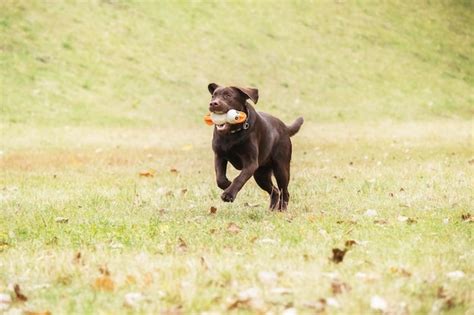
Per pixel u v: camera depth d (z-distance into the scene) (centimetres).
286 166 1062
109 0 3772
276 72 3597
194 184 1355
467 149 2031
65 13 3519
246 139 962
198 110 3114
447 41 4341
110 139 2409
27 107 2800
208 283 623
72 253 759
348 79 3694
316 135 2609
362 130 2831
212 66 3506
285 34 3959
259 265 687
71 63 3209
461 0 4812
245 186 1314
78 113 2844
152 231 889
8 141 2264
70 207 1097
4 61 3072
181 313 541
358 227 898
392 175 1427
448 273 648
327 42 4000
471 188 1223
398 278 631
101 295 600
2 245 830
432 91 3766
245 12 4072
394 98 3603
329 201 1128
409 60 4038
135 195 1204
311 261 700
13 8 3400
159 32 3659
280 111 3247
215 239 832
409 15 4516
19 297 601
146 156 1905
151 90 3197
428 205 1066
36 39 3275
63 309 565
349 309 543
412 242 792
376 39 4162
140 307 561
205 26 3831
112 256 743
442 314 537
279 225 919
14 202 1155
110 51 3388
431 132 2720
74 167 1666
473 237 829
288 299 572
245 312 546
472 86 3925
